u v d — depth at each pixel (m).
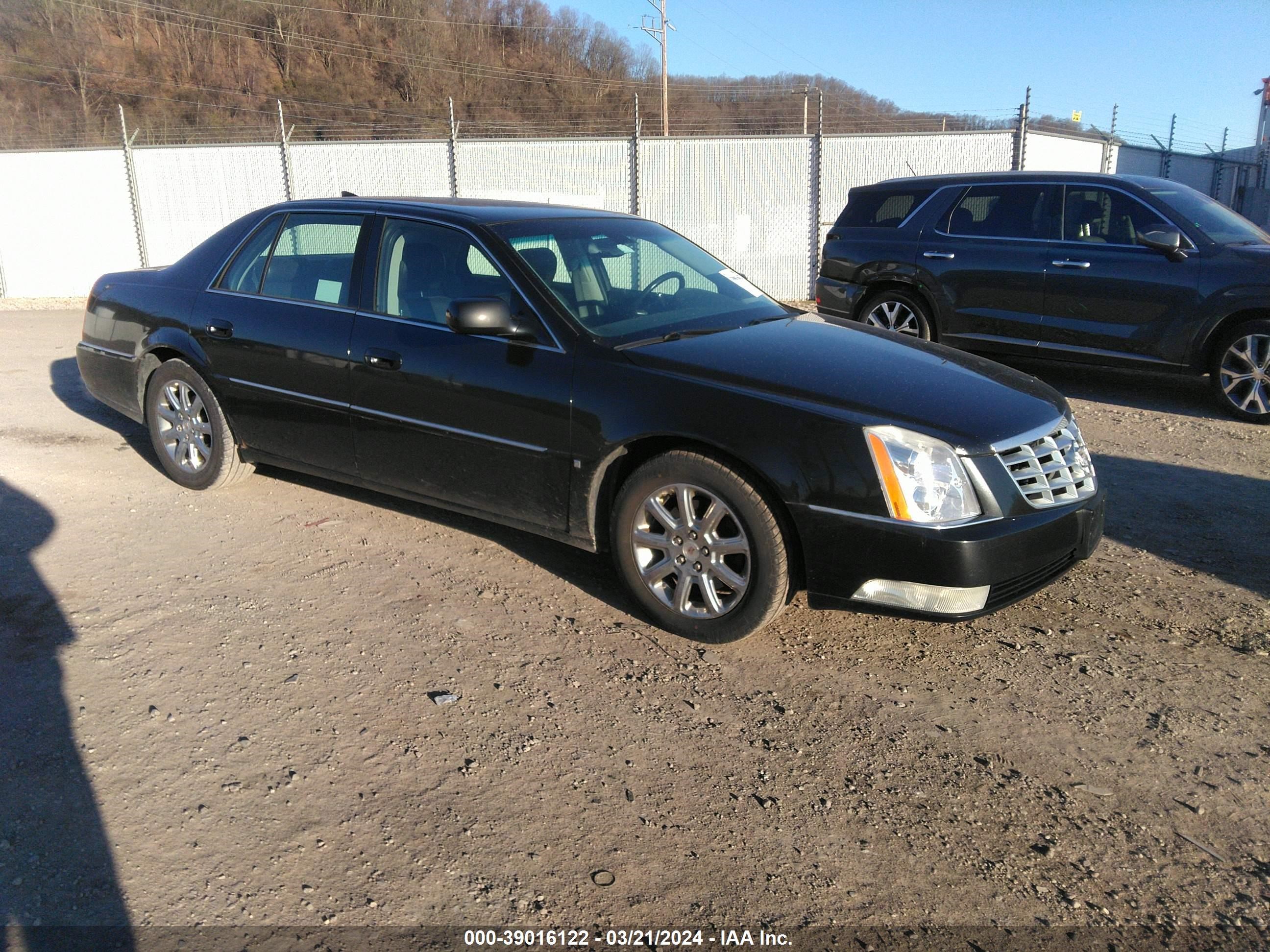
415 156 16.22
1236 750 2.98
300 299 4.68
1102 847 2.57
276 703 3.19
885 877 2.46
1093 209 7.68
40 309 15.33
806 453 3.26
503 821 2.64
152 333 5.21
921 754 2.97
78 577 4.13
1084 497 3.62
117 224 17.41
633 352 3.70
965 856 2.53
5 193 17.39
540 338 3.85
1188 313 7.15
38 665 3.40
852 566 3.26
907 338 4.34
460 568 4.31
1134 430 6.88
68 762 2.85
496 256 4.08
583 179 15.72
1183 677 3.43
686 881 2.43
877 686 3.37
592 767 2.89
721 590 3.61
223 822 2.61
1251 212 25.31
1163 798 2.76
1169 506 5.22
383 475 4.43
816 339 4.04
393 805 2.69
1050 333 7.80
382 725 3.08
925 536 3.15
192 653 3.50
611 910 2.33
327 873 2.43
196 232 17.27
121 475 5.58
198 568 4.27
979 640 3.71
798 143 14.92
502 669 3.44
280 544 4.55
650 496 3.62
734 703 3.25
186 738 2.98
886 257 8.66
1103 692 3.33
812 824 2.65
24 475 5.55
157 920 2.27
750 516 3.37
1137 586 4.20
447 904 2.33
